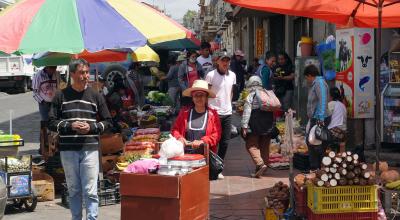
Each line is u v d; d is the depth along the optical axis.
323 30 14.55
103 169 8.96
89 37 8.01
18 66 33.69
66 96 6.44
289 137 6.69
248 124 9.70
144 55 14.52
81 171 6.45
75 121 6.35
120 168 8.74
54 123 6.39
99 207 8.25
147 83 23.08
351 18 7.04
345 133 9.41
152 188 5.65
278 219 6.77
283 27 22.45
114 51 12.19
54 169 9.05
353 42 10.91
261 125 9.66
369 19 7.25
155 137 10.75
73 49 7.86
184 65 13.64
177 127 7.78
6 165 7.84
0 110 24.02
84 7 8.40
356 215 6.17
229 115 9.73
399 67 10.71
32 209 8.00
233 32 44.91
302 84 13.70
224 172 10.28
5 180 7.80
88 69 6.49
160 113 15.50
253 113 9.69
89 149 6.41
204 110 7.77
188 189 5.80
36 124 18.77
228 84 9.67
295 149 10.31
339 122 9.35
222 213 7.60
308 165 10.06
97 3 8.52
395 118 10.77
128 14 8.59
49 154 9.30
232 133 10.37
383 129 10.93
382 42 11.05
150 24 8.62
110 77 22.00
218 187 9.06
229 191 8.79
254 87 9.73
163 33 8.52
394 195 6.74
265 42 26.33
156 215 5.68
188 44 16.05
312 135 9.19
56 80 11.08
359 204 6.16
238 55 18.27
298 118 13.80
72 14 8.23
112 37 8.09
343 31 11.18
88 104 6.43
